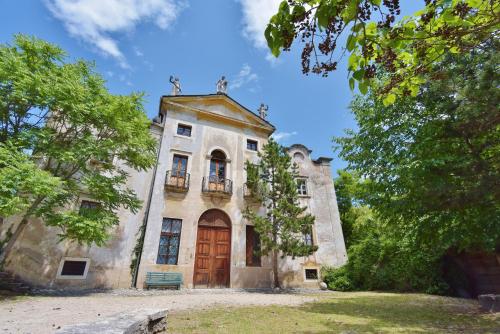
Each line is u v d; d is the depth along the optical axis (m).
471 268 11.26
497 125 5.08
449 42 3.06
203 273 14.80
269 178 17.08
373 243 15.38
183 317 6.38
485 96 4.67
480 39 3.15
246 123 19.58
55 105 9.95
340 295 12.57
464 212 6.00
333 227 19.12
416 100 7.12
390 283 14.31
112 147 11.57
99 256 12.77
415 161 6.67
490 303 7.57
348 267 16.44
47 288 11.15
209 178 17.03
